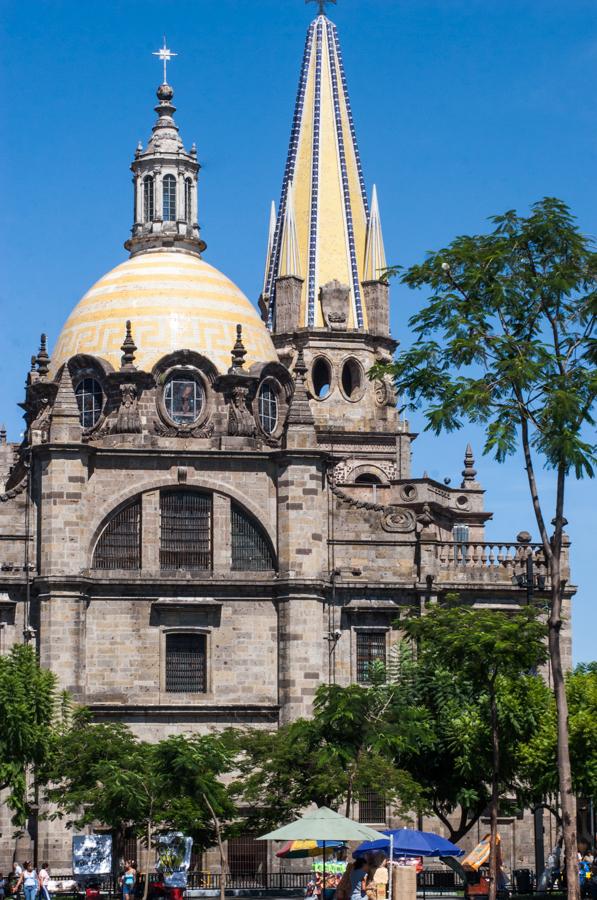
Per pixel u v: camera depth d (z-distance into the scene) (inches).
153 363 4753.9
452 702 4099.4
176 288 4909.0
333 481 4606.3
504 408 3157.0
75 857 4010.8
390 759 4003.4
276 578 4483.3
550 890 4128.9
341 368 5615.2
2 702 3821.4
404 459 5536.4
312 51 5920.3
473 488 5447.8
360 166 5866.1
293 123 5895.7
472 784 4148.6
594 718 3973.9
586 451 3075.8
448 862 3848.4
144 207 5172.2
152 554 4451.3
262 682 4461.1
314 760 3946.9
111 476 4463.6
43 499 4416.8
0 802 4301.2
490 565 4655.5
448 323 3191.4
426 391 3218.5
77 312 4940.9
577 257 3203.7
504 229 3240.7
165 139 5201.8
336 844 3656.5
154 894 3821.4
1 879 4035.4
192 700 4424.2
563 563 4685.0
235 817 4089.6
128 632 4419.3
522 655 3698.3
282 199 5895.7
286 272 5684.1
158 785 3754.9
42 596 4377.5
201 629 4448.8
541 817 4416.8
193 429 4601.4
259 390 4736.7
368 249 5748.0
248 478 4522.6
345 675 4512.8
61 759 3959.2
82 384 4719.5
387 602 4559.5
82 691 4367.6
